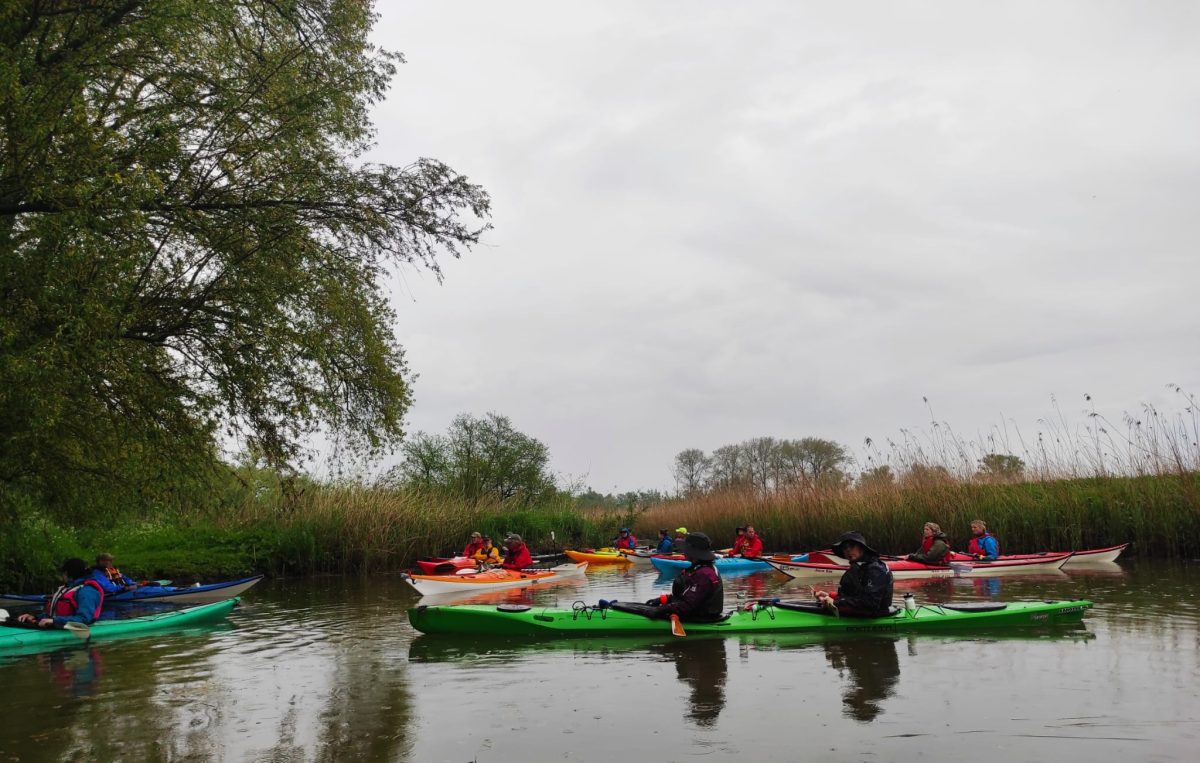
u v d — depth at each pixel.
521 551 19.34
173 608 13.70
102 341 10.37
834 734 5.70
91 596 11.11
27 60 10.60
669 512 34.78
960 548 20.33
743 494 28.36
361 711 6.68
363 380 14.70
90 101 11.97
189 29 11.41
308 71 13.58
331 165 14.00
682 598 9.95
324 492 23.00
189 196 12.91
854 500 23.20
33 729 6.24
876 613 9.95
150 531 20.14
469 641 9.93
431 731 6.04
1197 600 11.74
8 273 10.22
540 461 35.19
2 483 12.81
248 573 20.05
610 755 5.38
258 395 13.45
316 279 13.59
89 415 11.59
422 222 14.73
